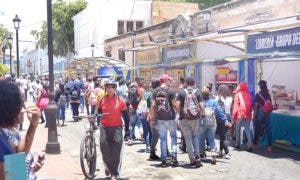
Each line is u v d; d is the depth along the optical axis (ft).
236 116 42.39
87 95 66.54
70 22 189.57
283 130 43.60
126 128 47.47
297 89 44.06
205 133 36.81
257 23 47.06
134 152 41.70
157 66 74.08
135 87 47.44
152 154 37.70
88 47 160.66
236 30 46.39
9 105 9.36
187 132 34.55
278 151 42.06
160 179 30.68
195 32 75.77
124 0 145.79
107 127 29.27
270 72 47.83
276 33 44.01
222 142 38.73
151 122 36.14
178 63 60.85
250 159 38.04
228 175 31.94
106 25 146.00
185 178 30.96
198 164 34.65
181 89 34.47
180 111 34.27
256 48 47.73
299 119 41.50
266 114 42.16
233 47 57.88
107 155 29.45
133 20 145.18
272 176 31.60
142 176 31.63
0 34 118.62
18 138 10.11
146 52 91.20
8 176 8.23
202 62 52.85
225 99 45.68
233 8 64.69
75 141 49.44
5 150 9.10
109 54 137.90
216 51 62.64
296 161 37.11
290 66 45.03
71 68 148.97
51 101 40.50
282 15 53.98
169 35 85.66
